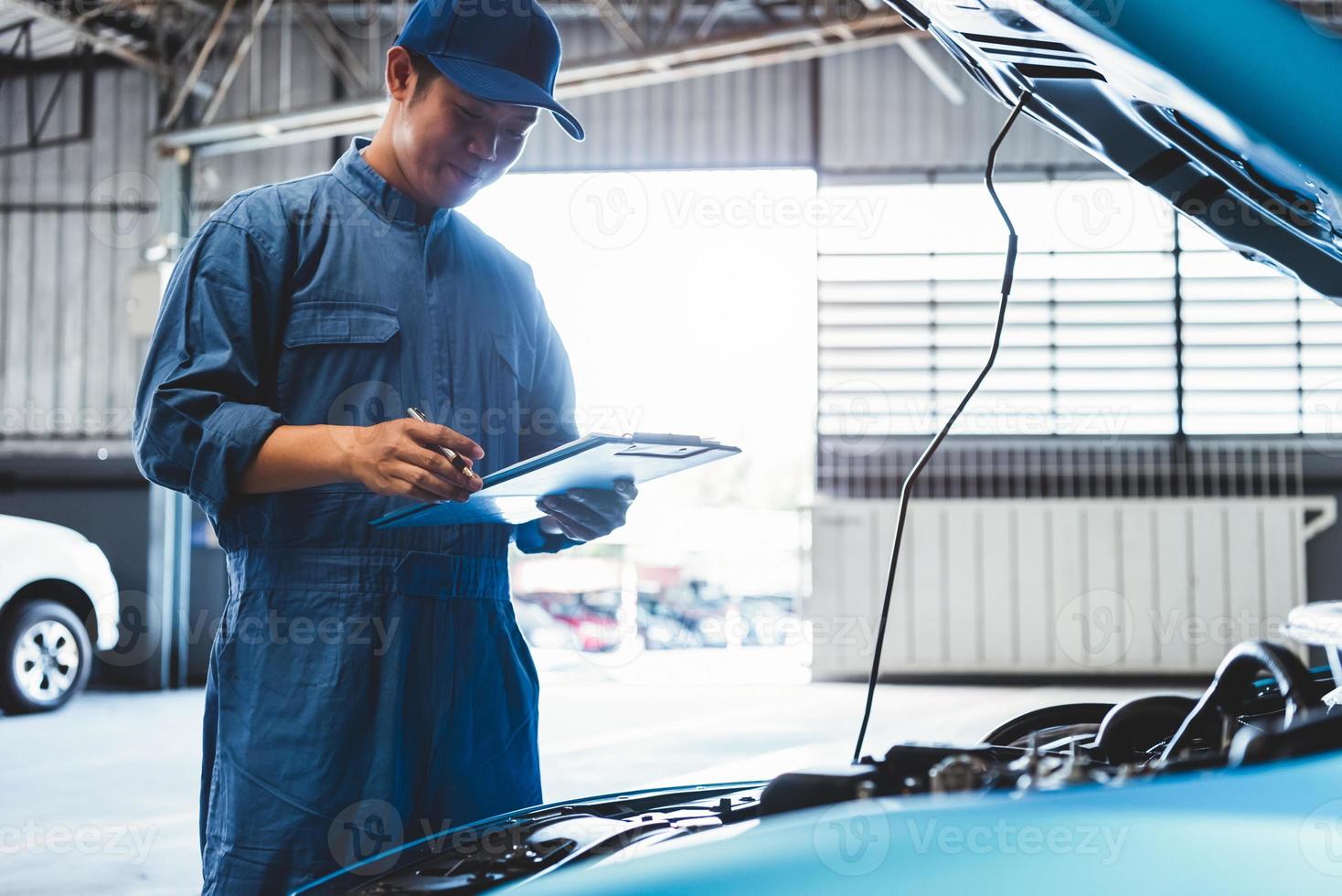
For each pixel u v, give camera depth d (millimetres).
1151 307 7680
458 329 1222
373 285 1165
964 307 7773
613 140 8023
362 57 8148
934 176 7832
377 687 1096
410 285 1187
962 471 7746
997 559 7527
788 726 5516
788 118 7949
